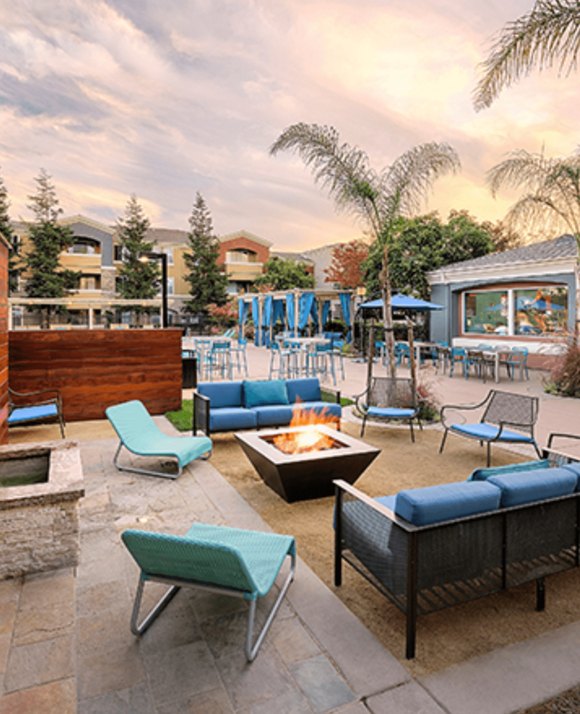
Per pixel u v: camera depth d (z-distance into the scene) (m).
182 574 2.36
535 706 1.99
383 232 8.06
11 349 7.14
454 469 5.23
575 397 9.58
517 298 14.70
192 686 2.09
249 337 26.17
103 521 3.82
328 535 3.63
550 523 2.63
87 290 29.53
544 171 9.84
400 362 14.82
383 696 2.04
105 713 1.94
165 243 34.97
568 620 2.60
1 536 2.95
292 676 2.15
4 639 2.40
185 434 6.63
